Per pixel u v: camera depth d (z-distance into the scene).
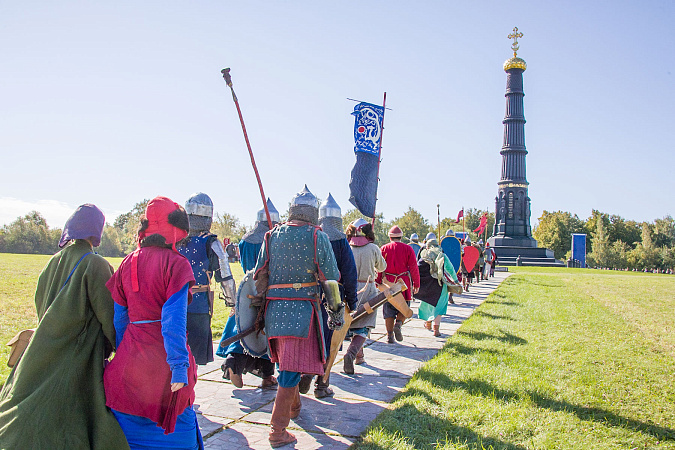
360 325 6.35
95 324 2.91
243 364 5.20
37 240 78.94
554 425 4.43
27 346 2.80
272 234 4.14
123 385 2.77
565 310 13.06
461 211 19.92
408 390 5.39
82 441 2.71
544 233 114.38
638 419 4.74
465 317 11.89
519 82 66.62
